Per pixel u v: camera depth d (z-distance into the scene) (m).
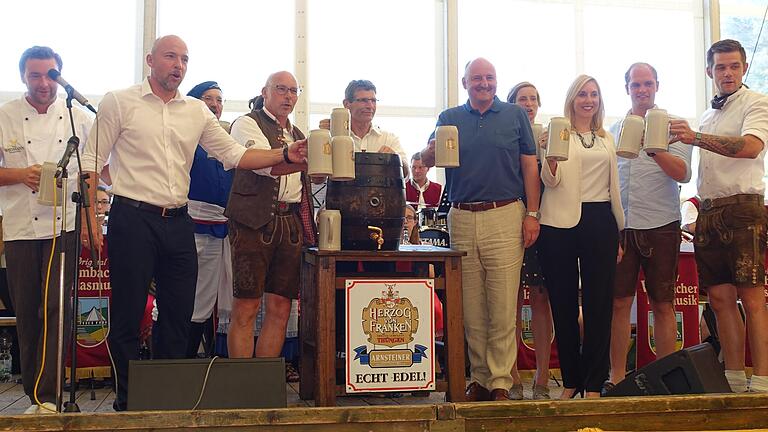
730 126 3.58
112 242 2.82
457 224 3.29
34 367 3.13
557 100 7.28
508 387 3.15
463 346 3.07
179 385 2.44
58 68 3.24
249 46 6.57
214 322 4.28
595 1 7.32
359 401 3.72
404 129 6.98
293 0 6.62
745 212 3.49
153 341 4.02
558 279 3.27
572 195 3.24
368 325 2.95
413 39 7.00
